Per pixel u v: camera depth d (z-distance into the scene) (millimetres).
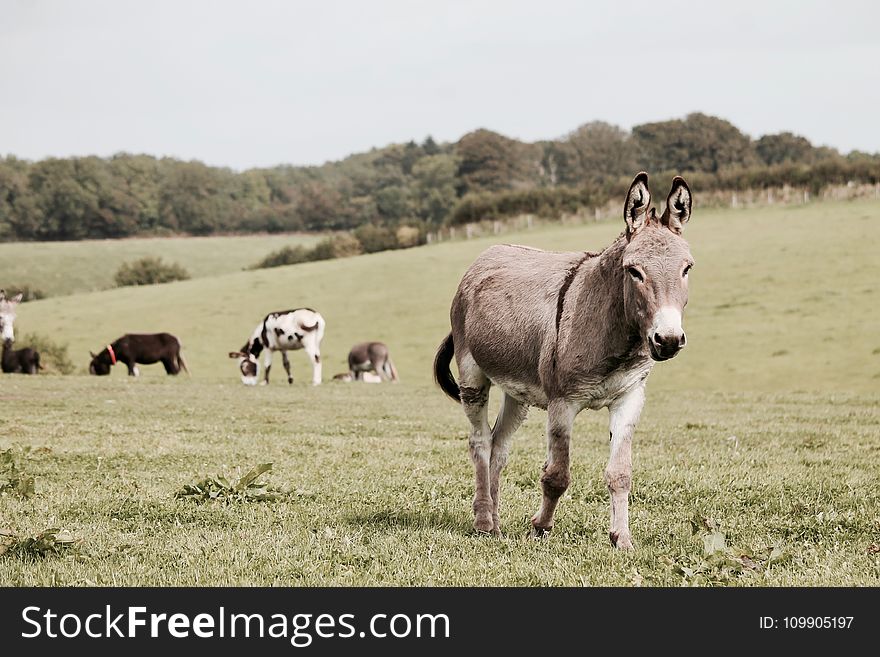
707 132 126188
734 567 6434
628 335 6633
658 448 12516
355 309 51156
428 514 8367
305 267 66875
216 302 55969
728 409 18891
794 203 66750
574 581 6195
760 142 137125
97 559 6719
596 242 59562
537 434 14516
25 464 10789
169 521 7980
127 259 101625
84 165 128750
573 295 7102
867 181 68000
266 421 16281
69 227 126062
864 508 8391
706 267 49031
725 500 8836
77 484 9531
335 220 134875
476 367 8156
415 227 84500
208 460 11281
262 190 153250
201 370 40219
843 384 28969
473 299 8133
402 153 176000
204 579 6281
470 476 10344
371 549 6984
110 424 15148
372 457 11641
